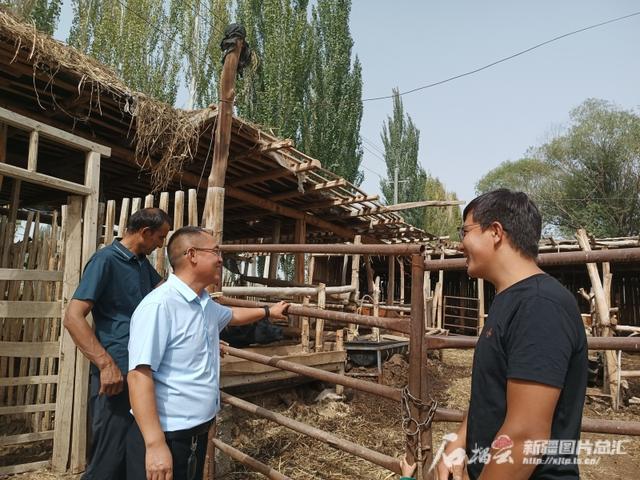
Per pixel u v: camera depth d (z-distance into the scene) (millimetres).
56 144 5406
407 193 25781
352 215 8461
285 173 6270
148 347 1754
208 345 2033
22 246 4055
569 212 25500
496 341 1155
